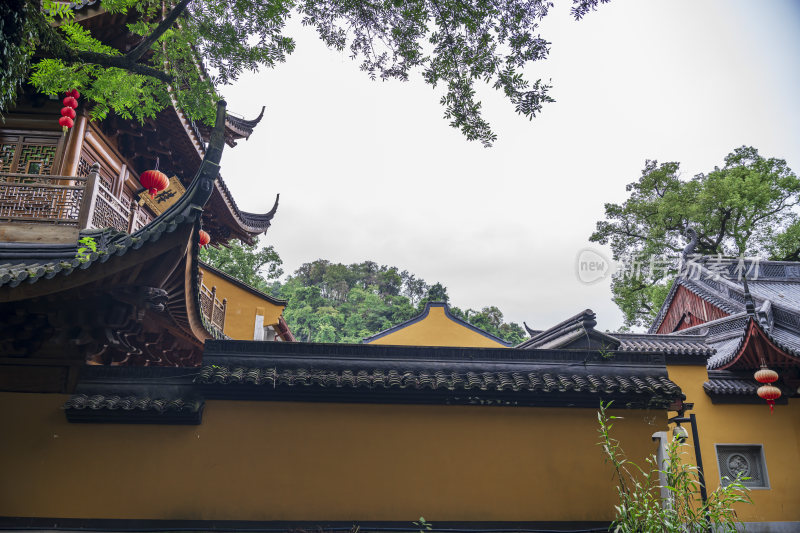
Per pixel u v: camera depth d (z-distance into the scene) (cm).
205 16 767
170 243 633
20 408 692
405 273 11069
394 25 773
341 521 714
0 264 659
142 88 831
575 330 906
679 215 3173
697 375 1553
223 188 1462
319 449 739
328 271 10769
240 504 704
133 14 886
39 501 671
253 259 3269
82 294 641
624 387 781
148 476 698
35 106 956
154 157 1215
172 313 838
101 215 823
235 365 745
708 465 1481
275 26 775
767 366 1462
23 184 770
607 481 774
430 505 734
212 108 820
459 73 788
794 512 1463
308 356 766
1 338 662
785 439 1523
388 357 783
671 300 2519
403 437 759
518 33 745
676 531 560
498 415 788
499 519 740
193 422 723
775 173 3284
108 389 714
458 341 2716
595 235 3500
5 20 539
